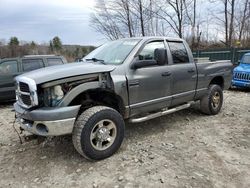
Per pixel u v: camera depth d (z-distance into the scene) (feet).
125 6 70.23
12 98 28.50
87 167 12.19
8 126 19.20
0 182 11.23
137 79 14.10
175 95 16.67
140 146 14.44
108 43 17.01
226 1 74.59
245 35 75.51
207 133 16.46
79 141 11.96
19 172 12.02
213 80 20.76
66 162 12.78
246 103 25.40
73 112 11.72
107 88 13.11
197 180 10.84
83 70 12.41
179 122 18.70
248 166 12.01
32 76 11.85
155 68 15.23
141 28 71.56
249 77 33.01
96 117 12.23
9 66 28.30
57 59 32.32
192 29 73.10
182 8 71.31
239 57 45.39
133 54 14.34
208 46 76.07
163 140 15.34
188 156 13.12
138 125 18.02
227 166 12.01
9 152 14.20
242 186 10.40
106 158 12.92
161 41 16.21
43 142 15.15
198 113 21.02
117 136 13.17
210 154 13.33
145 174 11.41
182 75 16.88
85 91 12.71
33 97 11.52
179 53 17.25
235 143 14.76
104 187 10.54
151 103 15.15
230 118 19.70
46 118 11.31
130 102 14.02
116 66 13.60
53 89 11.78
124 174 11.45
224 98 28.50
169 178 11.03
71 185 10.82
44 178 11.44
